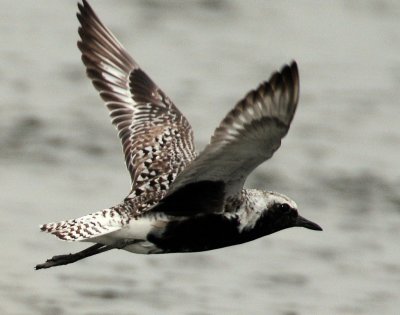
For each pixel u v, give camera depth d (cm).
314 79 2266
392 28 2552
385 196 1836
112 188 1784
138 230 1070
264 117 935
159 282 1520
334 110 2131
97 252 1128
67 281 1502
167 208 1070
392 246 1680
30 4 2519
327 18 2588
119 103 1226
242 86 2194
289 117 926
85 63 1234
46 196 1736
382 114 2130
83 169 1842
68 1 2552
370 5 2662
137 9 2539
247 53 2369
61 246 1584
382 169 1919
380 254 1652
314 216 1761
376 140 2023
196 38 2423
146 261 1572
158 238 1077
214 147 956
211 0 2606
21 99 2066
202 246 1097
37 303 1441
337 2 2677
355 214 1773
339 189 1850
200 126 2003
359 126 2073
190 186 1037
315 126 2064
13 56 2245
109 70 1241
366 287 1555
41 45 2306
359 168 1917
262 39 2448
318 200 1812
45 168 1836
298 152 1964
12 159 1858
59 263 1127
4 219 1647
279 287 1536
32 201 1714
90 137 1952
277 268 1587
